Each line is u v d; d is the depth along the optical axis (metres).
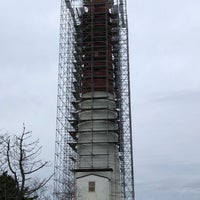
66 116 81.44
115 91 83.56
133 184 82.88
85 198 70.81
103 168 72.75
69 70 84.25
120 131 79.88
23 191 30.09
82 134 76.38
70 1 88.19
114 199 72.44
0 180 40.59
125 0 92.81
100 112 77.56
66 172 78.00
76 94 82.06
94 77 80.31
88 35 83.12
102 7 84.94
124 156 84.94
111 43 83.88
